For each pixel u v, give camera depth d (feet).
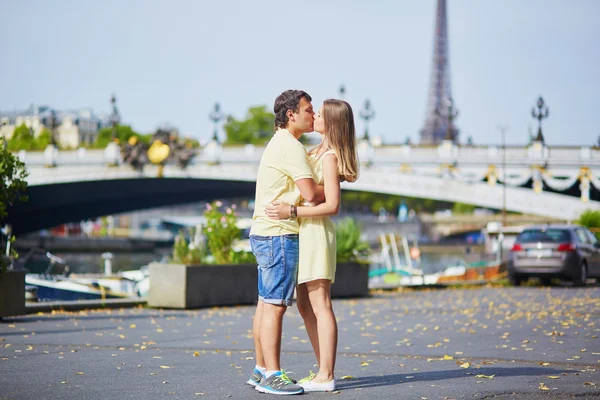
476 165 189.88
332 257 20.74
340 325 39.83
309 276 20.49
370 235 410.31
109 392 20.34
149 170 237.04
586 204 179.11
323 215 20.47
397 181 196.65
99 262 298.35
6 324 38.11
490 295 64.28
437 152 194.80
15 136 363.76
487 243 151.64
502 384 21.42
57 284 79.25
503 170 187.52
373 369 24.62
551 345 30.99
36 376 22.80
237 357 27.50
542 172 183.21
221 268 53.06
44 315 43.68
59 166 249.75
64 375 23.03
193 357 27.40
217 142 230.48
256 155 224.74
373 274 122.11
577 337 33.91
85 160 246.06
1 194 39.68
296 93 21.18
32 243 366.84
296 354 28.68
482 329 37.50
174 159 231.30
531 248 76.84
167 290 50.85
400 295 66.49
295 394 20.03
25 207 269.85
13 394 19.94
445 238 465.47
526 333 35.58
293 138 20.98
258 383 21.26
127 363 25.63
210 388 21.04
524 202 184.14
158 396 19.84
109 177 241.96
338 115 20.81
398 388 20.85
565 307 50.47
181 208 539.70
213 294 52.47
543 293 66.39
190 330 36.86
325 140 21.03
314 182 20.76
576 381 21.93
